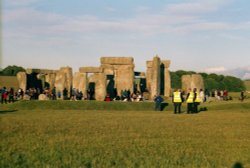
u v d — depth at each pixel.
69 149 22.27
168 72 85.81
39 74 91.69
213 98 82.94
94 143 24.28
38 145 23.30
